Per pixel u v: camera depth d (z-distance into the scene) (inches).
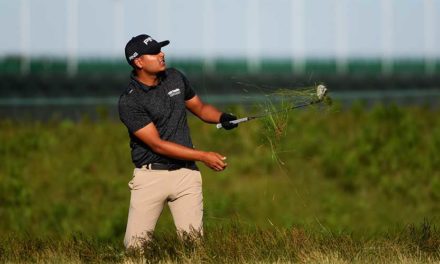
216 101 3161.9
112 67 4547.2
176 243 841.5
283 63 4854.8
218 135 1973.4
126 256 837.2
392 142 1946.4
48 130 2299.5
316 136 2015.3
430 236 874.1
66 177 1790.1
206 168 1801.2
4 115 2871.6
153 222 845.2
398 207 1566.2
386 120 2305.6
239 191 1642.5
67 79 3607.3
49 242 919.7
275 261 828.0
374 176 1744.6
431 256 831.7
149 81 823.7
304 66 4869.6
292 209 1540.4
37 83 3513.8
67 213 1556.3
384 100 3486.7
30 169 1865.2
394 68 4972.9
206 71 4699.8
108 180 1771.7
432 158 1827.0
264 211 1509.6
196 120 2265.0
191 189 837.8
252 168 1812.3
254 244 858.1
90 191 1710.1
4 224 1540.4
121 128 2295.8
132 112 818.8
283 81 3932.1
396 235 901.2
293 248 848.9
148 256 829.2
